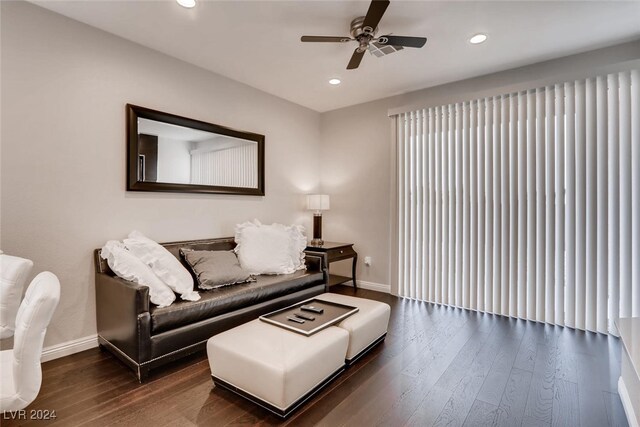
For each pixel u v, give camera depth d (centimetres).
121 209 275
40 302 128
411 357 239
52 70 236
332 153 474
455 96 358
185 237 323
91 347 255
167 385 201
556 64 308
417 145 393
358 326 225
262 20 248
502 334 283
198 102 330
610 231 282
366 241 442
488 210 343
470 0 221
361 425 164
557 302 307
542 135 312
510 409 177
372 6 197
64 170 243
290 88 390
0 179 216
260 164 393
